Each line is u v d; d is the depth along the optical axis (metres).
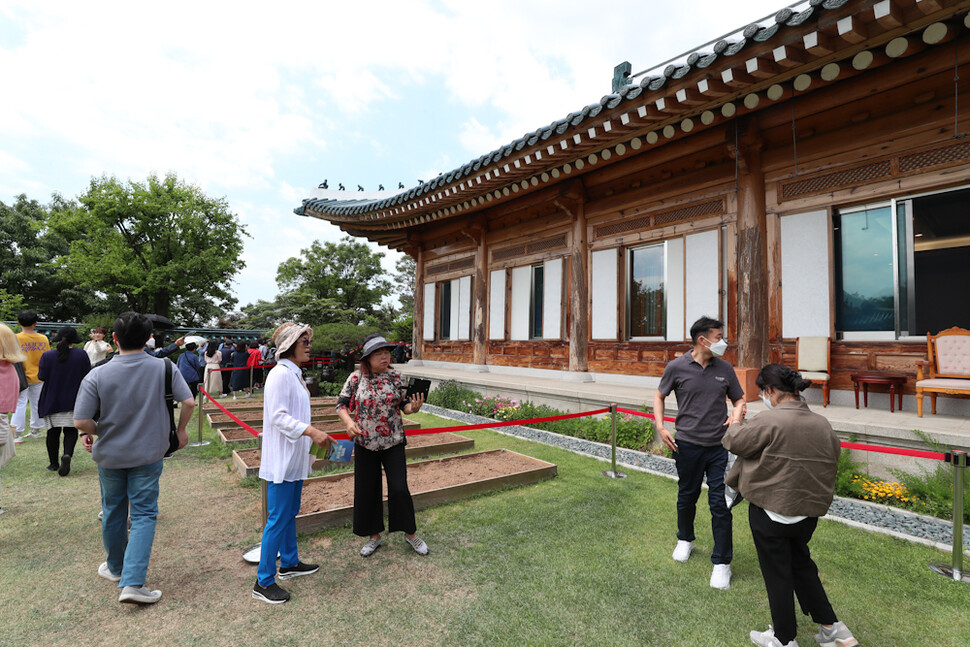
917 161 5.97
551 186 10.24
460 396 10.27
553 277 10.93
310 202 14.89
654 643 2.59
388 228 14.27
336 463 5.81
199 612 2.87
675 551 3.56
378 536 3.70
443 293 14.91
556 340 10.76
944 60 5.24
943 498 4.15
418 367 14.37
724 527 3.22
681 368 3.57
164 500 4.79
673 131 7.02
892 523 4.12
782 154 7.08
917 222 6.06
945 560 3.51
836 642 2.47
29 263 31.45
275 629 2.70
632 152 7.68
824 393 6.30
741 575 3.34
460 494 4.79
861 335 6.45
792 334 6.91
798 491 2.38
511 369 11.98
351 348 14.34
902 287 6.14
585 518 4.32
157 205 27.88
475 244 13.20
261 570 3.00
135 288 28.00
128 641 2.58
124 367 2.99
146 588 2.96
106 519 3.08
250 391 12.41
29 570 3.37
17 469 5.76
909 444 4.65
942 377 5.53
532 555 3.61
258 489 5.12
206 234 30.94
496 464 5.87
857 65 5.22
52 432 5.63
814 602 2.50
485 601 2.99
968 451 4.27
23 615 2.82
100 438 2.92
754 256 7.11
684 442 3.45
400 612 2.88
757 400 6.78
